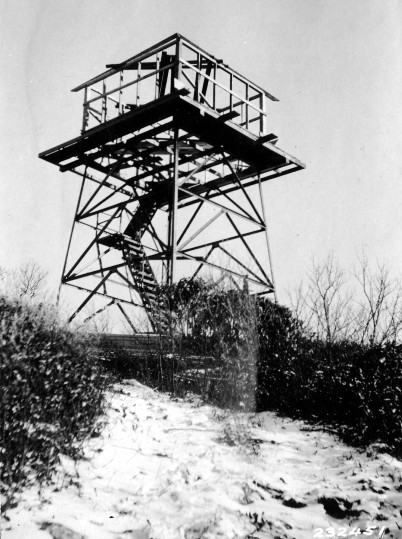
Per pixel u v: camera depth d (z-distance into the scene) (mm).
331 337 11055
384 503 5887
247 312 10469
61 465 5977
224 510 5500
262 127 16266
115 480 5988
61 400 6348
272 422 9055
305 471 6891
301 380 9680
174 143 14812
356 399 8508
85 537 4664
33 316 6492
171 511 5406
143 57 15336
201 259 14609
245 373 10000
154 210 18016
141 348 11828
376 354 8633
